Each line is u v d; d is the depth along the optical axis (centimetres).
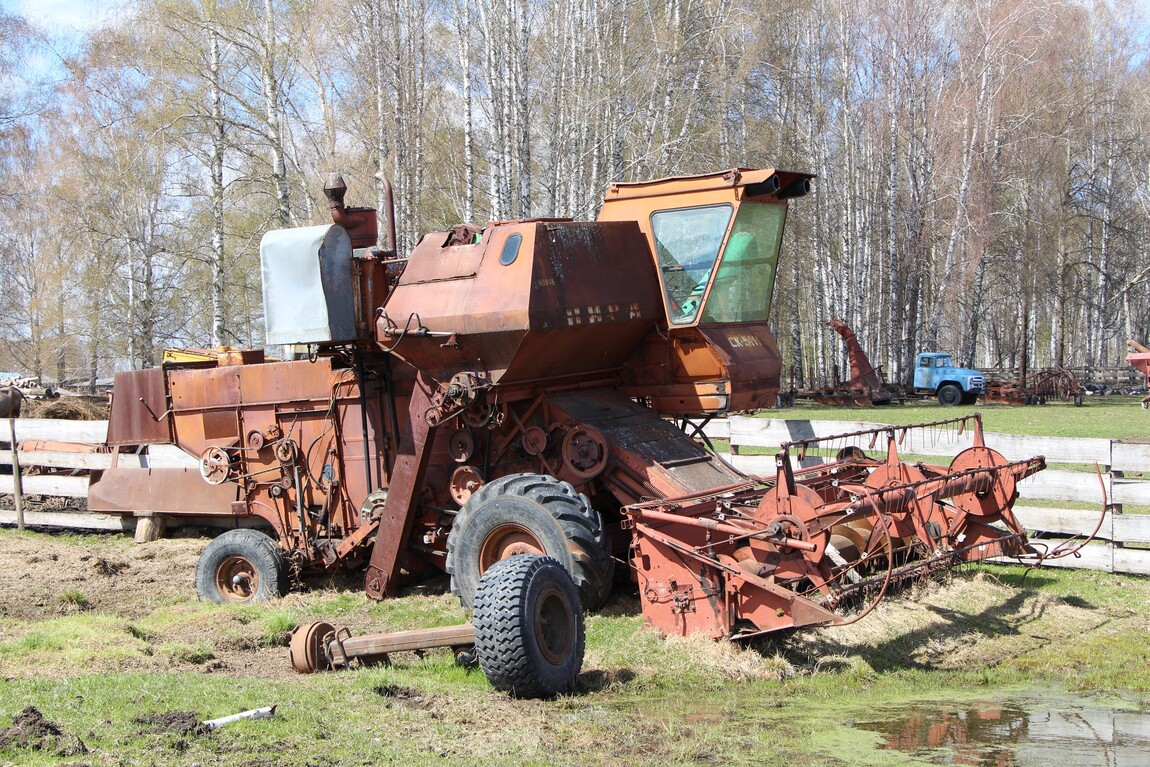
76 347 4872
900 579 859
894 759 604
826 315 4384
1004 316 7038
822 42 4184
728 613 806
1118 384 4778
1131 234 5259
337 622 973
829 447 1318
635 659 800
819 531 768
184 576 1202
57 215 3856
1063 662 843
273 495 1146
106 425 1512
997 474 934
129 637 861
